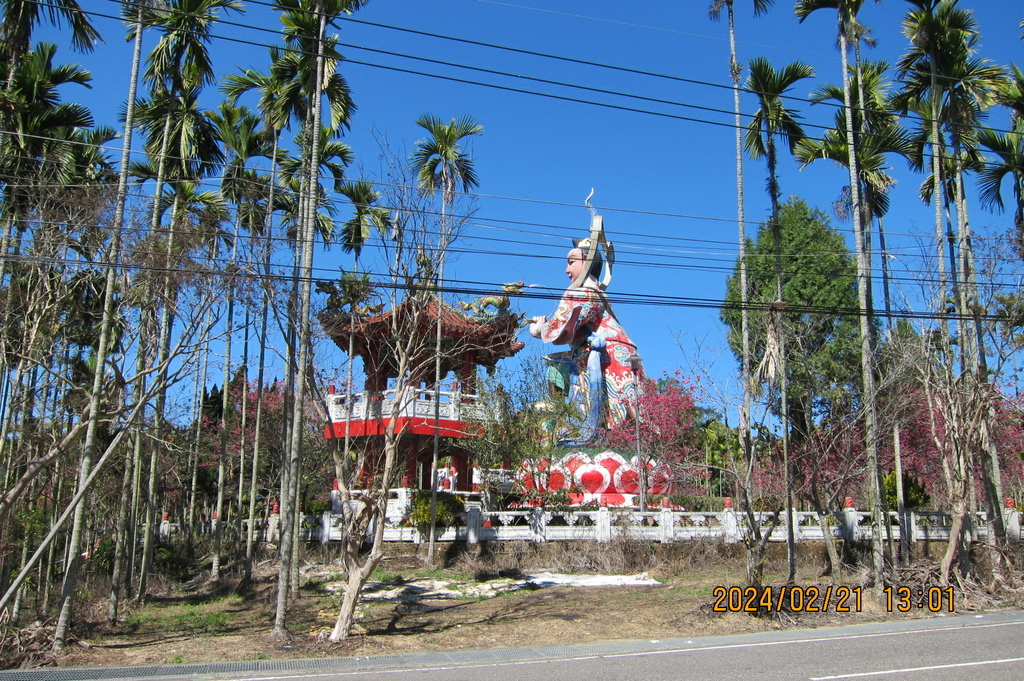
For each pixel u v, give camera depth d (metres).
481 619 20.97
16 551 21.88
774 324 23.95
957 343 29.38
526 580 26.41
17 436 23.11
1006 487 44.09
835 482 25.78
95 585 26.92
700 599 23.17
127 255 18.92
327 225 30.31
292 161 30.06
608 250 39.62
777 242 29.34
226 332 24.83
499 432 31.86
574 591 24.80
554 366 38.16
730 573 27.70
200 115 28.11
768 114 28.66
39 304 19.83
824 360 31.92
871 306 26.50
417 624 20.44
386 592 24.44
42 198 19.27
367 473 31.28
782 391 23.83
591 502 33.25
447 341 34.12
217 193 28.16
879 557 23.92
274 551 31.84
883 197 31.81
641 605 22.62
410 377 22.55
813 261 41.34
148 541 26.19
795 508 33.97
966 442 24.81
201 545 39.09
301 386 20.08
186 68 24.55
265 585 27.11
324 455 33.41
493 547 28.56
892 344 26.95
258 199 28.88
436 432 28.17
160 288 19.97
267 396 40.41
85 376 25.83
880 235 32.19
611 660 16.11
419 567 27.84
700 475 36.31
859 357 37.41
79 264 17.69
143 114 27.09
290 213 30.97
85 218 19.20
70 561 18.00
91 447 18.14
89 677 15.20
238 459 42.00
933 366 25.75
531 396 35.06
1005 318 24.45
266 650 17.64
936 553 31.06
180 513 47.91
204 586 29.33
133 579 25.77
